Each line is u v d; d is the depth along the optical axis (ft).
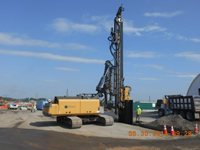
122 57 69.00
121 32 69.51
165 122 53.93
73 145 33.24
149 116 101.76
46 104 55.93
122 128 52.95
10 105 187.62
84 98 60.70
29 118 81.20
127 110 63.67
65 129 50.90
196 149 31.35
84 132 46.47
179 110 84.28
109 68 67.21
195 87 124.67
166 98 91.66
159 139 39.17
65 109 54.03
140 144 34.60
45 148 30.73
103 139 38.55
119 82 67.62
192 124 49.01
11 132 44.78
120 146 32.99
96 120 59.67
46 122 66.33
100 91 66.03
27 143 33.81
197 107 74.59
